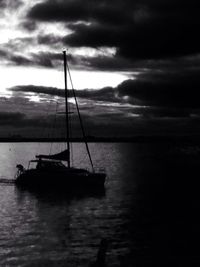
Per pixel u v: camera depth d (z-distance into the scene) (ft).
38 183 129.29
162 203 105.29
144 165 264.72
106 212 93.30
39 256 58.95
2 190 130.11
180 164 271.28
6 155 426.51
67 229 75.92
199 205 101.96
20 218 86.89
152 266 54.75
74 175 126.21
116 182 157.99
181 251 61.26
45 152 542.16
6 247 63.41
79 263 56.03
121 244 65.26
